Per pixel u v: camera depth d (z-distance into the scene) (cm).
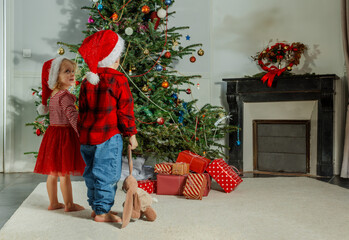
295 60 438
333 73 437
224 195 309
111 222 225
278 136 441
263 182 368
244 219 232
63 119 243
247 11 471
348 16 407
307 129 427
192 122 391
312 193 314
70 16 452
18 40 442
